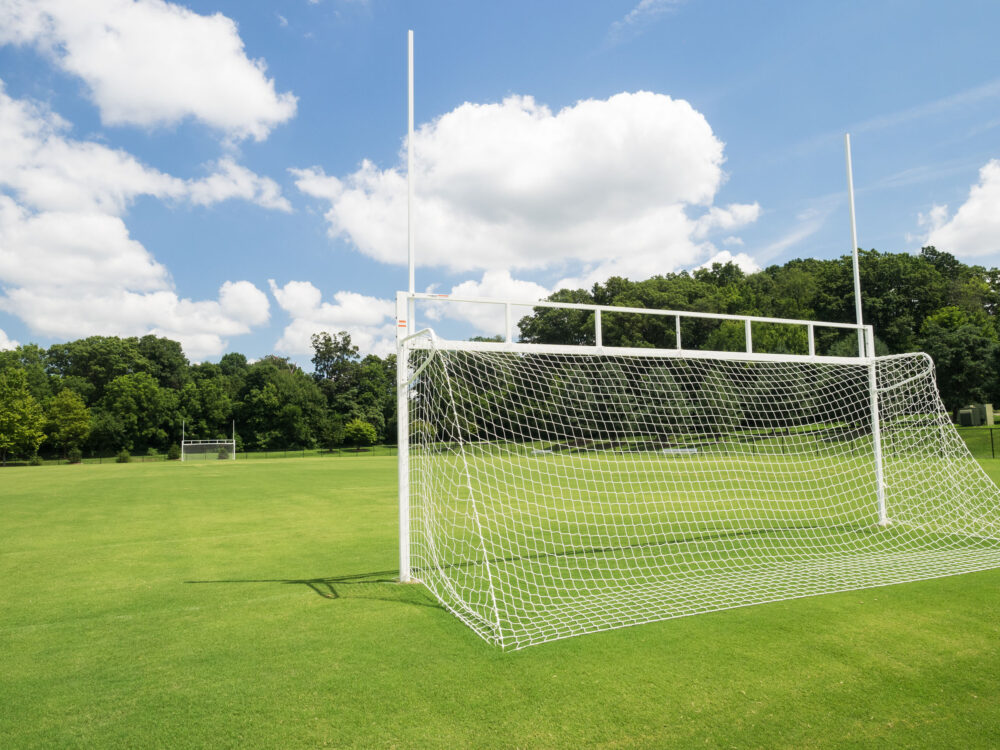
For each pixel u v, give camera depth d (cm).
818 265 5838
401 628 475
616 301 4562
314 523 1055
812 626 457
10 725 324
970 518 892
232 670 395
